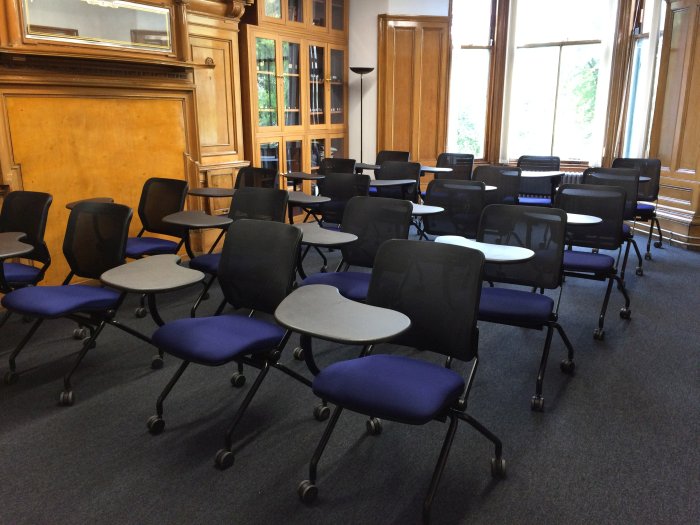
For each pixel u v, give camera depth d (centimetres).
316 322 178
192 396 270
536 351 325
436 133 768
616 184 474
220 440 234
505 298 271
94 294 275
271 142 621
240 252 251
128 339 338
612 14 707
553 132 795
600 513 191
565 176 755
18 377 287
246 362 234
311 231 313
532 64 789
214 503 195
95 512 191
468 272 198
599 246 378
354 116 748
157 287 219
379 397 172
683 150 596
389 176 568
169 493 201
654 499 197
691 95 582
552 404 264
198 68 518
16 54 361
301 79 652
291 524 185
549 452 226
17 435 237
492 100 804
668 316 382
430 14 728
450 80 758
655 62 663
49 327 357
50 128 396
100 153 431
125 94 439
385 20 710
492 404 264
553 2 759
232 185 566
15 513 190
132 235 466
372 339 164
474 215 385
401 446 231
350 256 327
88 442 232
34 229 326
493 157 820
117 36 424
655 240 616
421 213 355
